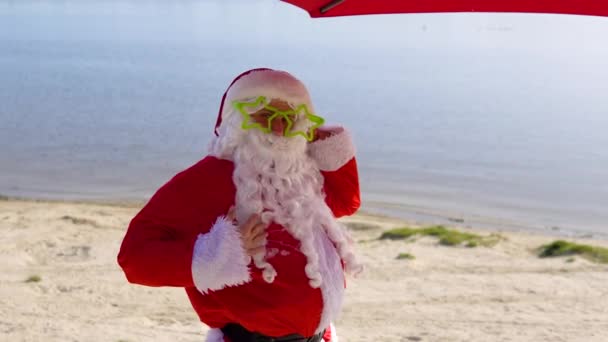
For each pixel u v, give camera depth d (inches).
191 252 107.5
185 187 115.3
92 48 3166.8
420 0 120.7
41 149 1123.9
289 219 115.7
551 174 1045.2
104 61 2647.6
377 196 875.4
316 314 117.3
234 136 117.0
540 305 402.6
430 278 458.6
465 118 1556.3
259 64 2583.7
